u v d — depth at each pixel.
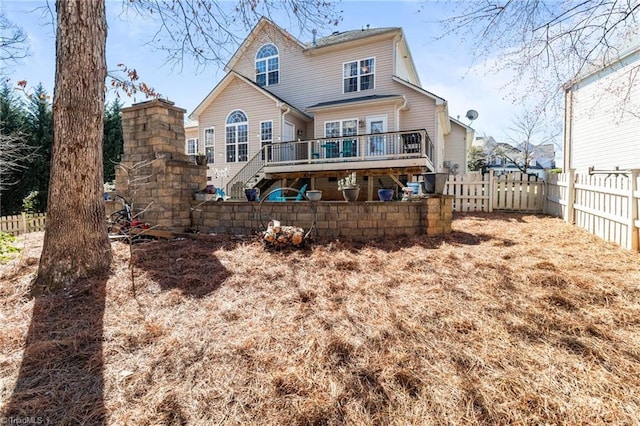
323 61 13.68
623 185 4.39
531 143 17.55
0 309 2.85
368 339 2.22
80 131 3.51
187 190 5.80
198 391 1.76
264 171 12.09
